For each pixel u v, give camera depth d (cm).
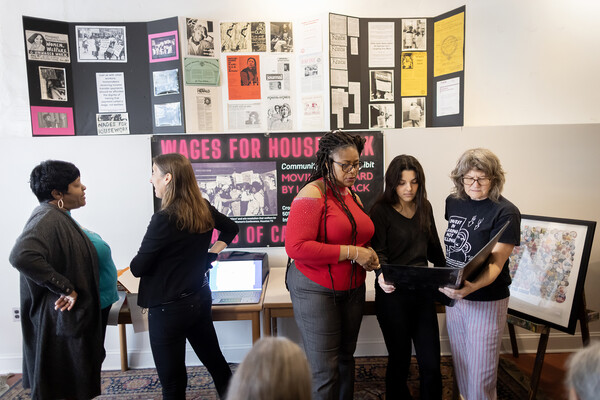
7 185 235
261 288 215
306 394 64
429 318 166
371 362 248
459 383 174
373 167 249
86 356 158
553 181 249
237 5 250
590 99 254
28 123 248
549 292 202
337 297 146
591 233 192
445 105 254
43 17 242
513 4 249
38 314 154
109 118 251
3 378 236
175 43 244
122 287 209
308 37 250
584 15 247
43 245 147
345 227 144
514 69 253
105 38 246
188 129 250
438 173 250
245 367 65
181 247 152
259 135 246
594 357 67
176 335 155
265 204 249
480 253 131
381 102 257
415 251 165
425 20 254
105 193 242
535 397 194
